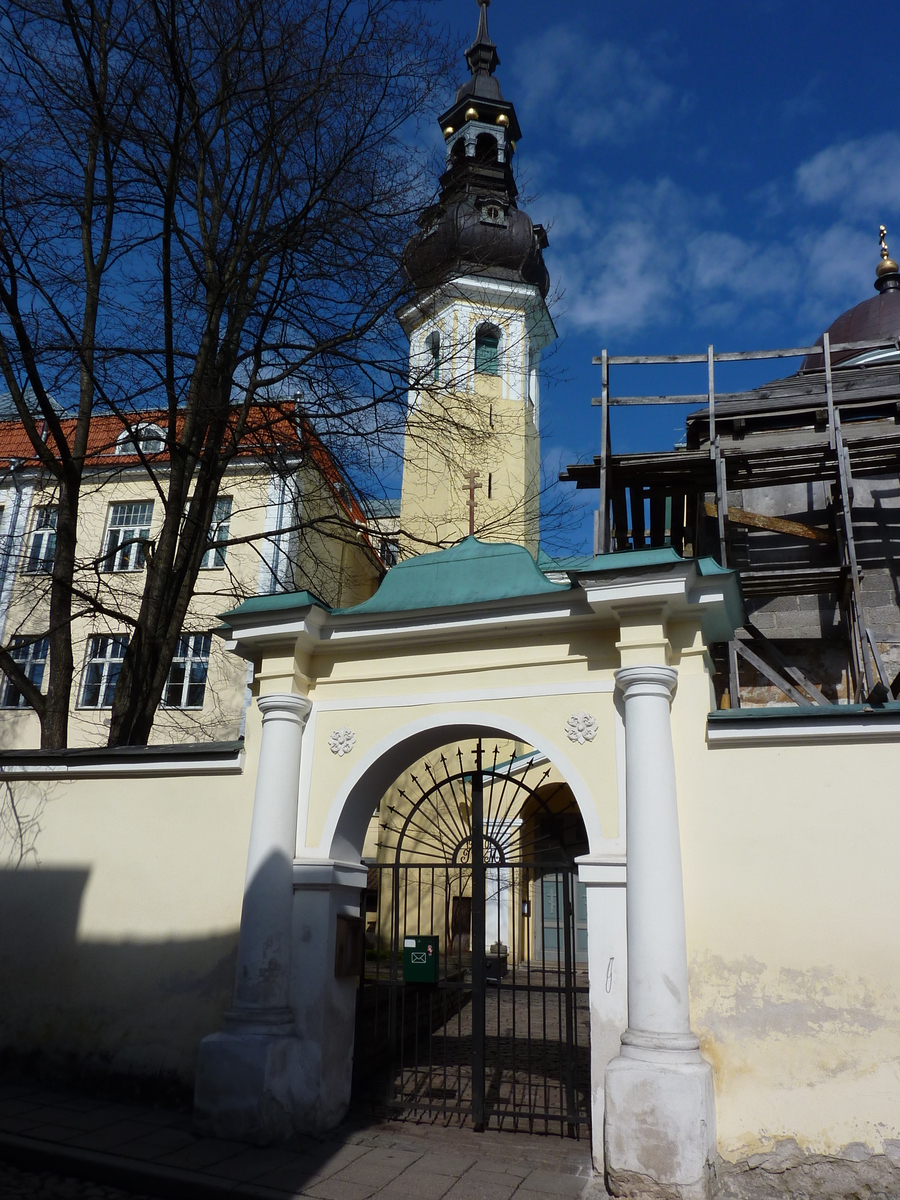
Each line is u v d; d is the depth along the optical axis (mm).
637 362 12141
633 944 5863
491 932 13789
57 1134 6285
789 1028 5629
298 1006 6785
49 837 8180
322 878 6945
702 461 11492
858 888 5723
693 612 6504
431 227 11781
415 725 7105
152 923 7539
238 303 10805
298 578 17469
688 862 6070
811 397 12547
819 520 12508
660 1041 5598
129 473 19250
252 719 7625
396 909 7355
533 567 7086
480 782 7191
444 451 13062
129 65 10289
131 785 8008
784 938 5773
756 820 6012
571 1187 5562
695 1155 5309
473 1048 6816
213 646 18047
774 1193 5375
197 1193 5473
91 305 11031
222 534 18828
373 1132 6617
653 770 6086
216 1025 7035
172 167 10062
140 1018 7336
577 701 6691
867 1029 5496
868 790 5859
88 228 11055
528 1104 7453
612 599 6379
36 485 13039
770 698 11781
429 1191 5477
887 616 11750
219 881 7387
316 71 10656
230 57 10570
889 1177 5246
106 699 18109
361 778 7141
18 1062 7660
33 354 9680
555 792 15359
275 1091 6402
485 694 6977
